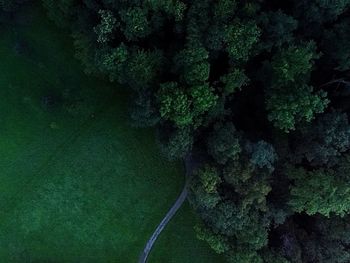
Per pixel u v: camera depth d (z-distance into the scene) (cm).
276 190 4016
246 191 3719
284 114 3584
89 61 4047
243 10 3641
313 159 3831
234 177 3709
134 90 4122
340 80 3844
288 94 3606
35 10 4362
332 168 3816
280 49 3653
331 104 4131
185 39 3784
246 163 3722
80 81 4459
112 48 3691
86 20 3875
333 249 3997
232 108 4206
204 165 3909
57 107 4472
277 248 4050
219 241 3972
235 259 3959
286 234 4088
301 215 4266
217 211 3866
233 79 3678
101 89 4475
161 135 4006
